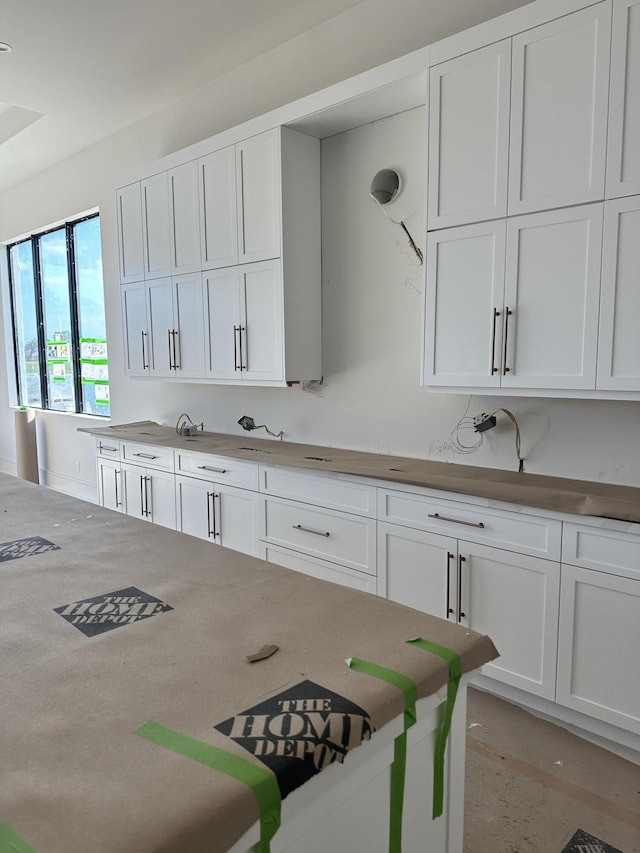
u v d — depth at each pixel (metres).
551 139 2.02
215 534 3.49
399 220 2.85
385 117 2.84
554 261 2.06
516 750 2.04
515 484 2.28
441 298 2.37
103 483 4.46
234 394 3.93
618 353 1.94
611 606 1.94
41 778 0.72
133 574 1.41
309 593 1.30
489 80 2.15
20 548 1.60
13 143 4.90
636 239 1.88
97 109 4.23
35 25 3.12
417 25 2.70
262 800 0.71
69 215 5.35
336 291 3.18
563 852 1.61
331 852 0.86
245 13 3.01
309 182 3.11
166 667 0.98
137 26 3.13
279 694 0.90
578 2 1.92
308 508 2.92
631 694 1.93
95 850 0.60
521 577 2.16
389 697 0.89
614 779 1.89
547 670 2.12
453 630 1.12
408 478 2.45
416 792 1.01
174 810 0.66
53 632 1.12
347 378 3.19
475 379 2.30
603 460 2.30
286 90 3.34
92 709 0.86
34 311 6.39
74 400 5.91
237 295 3.29
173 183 3.61
